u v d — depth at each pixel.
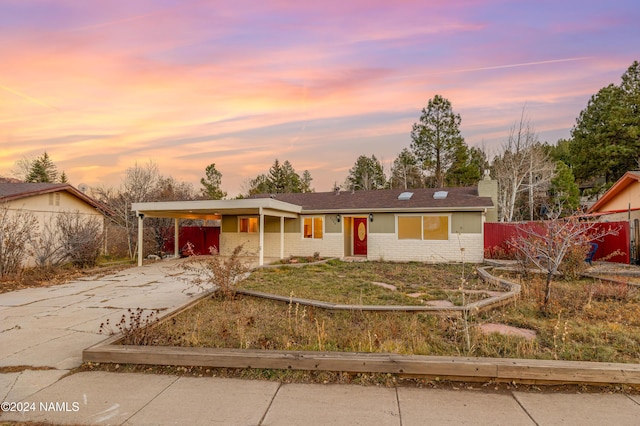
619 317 5.55
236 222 17.89
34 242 11.53
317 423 2.77
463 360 3.51
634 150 25.77
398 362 3.53
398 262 14.59
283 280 9.59
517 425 2.72
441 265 13.47
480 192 16.17
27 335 5.12
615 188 16.05
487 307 6.07
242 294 7.25
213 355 3.77
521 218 29.94
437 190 17.98
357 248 17.78
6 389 3.41
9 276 10.18
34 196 13.56
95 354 3.93
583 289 7.45
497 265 12.49
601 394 3.19
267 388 3.38
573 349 4.20
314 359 3.63
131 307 6.90
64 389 3.40
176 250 17.19
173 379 3.59
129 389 3.38
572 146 32.09
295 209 15.80
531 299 6.81
